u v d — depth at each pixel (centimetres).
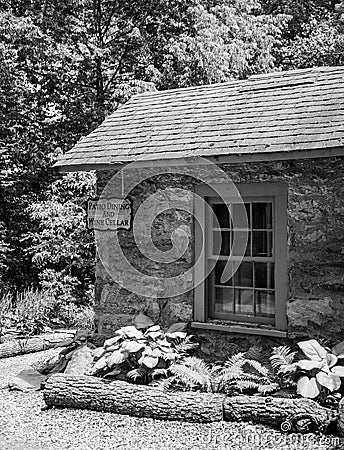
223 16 1984
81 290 1692
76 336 1025
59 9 1709
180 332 830
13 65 1661
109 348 828
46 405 796
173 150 847
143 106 1061
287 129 798
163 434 682
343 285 755
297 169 783
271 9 2480
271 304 816
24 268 1777
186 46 1822
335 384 679
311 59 2197
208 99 997
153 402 733
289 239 788
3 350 1155
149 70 1773
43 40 1673
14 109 1767
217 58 1831
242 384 741
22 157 1783
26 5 1742
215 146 817
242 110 907
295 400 693
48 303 1506
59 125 1773
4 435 693
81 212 1603
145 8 1780
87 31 1764
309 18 2439
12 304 1526
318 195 770
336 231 759
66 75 1767
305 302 777
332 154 724
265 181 808
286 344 790
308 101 863
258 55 2028
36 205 1620
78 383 782
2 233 1758
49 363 998
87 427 714
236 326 830
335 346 736
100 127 1020
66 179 1614
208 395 735
